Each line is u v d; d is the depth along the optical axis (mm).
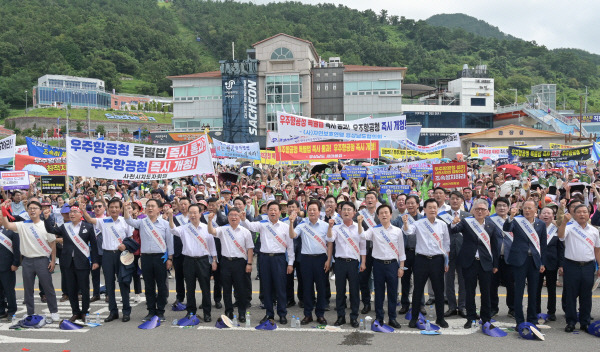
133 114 137500
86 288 9977
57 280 14117
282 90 70688
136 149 13422
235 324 9570
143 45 195375
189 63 177500
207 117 72938
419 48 190500
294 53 71062
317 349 8156
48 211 10266
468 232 9312
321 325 9547
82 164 12977
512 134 62656
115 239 10016
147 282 9875
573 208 9258
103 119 128375
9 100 146625
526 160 25984
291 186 17016
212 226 10109
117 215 10156
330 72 72062
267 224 9844
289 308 11086
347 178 19172
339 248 9570
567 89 167875
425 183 17484
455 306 10336
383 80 71250
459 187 15672
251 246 9922
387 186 15891
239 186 19203
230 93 69812
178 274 11031
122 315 10312
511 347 8211
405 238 10445
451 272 10336
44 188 17500
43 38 173500
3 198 15805
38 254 9797
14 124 120000
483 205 9188
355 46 165750
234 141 69812
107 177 13148
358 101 71812
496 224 9492
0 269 10023
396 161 30172
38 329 9430
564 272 9234
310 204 9758
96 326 9602
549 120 75375
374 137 19422
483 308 9188
